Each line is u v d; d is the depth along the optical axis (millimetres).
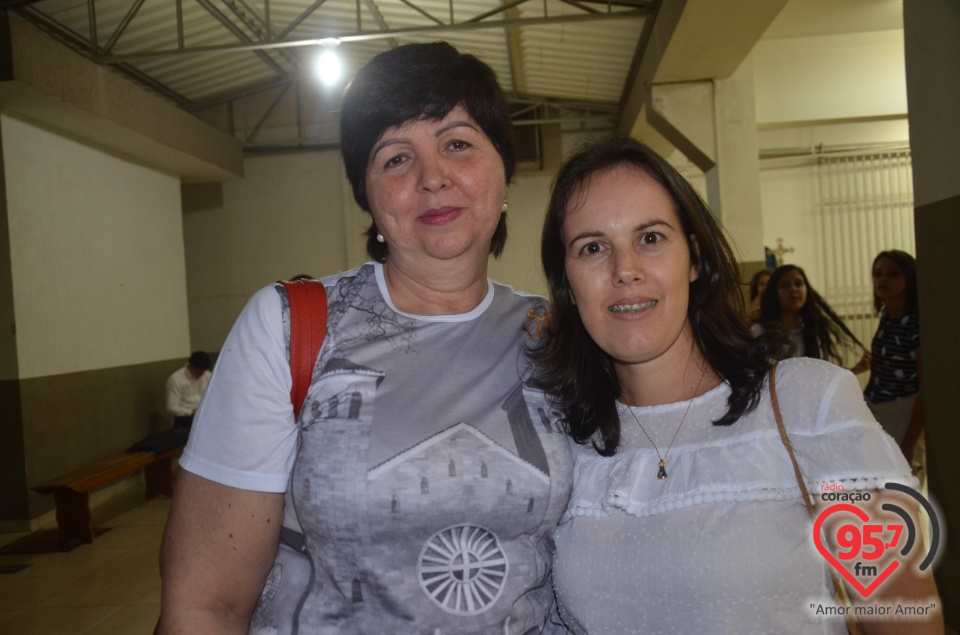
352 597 1167
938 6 2947
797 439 1219
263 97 10172
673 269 1298
